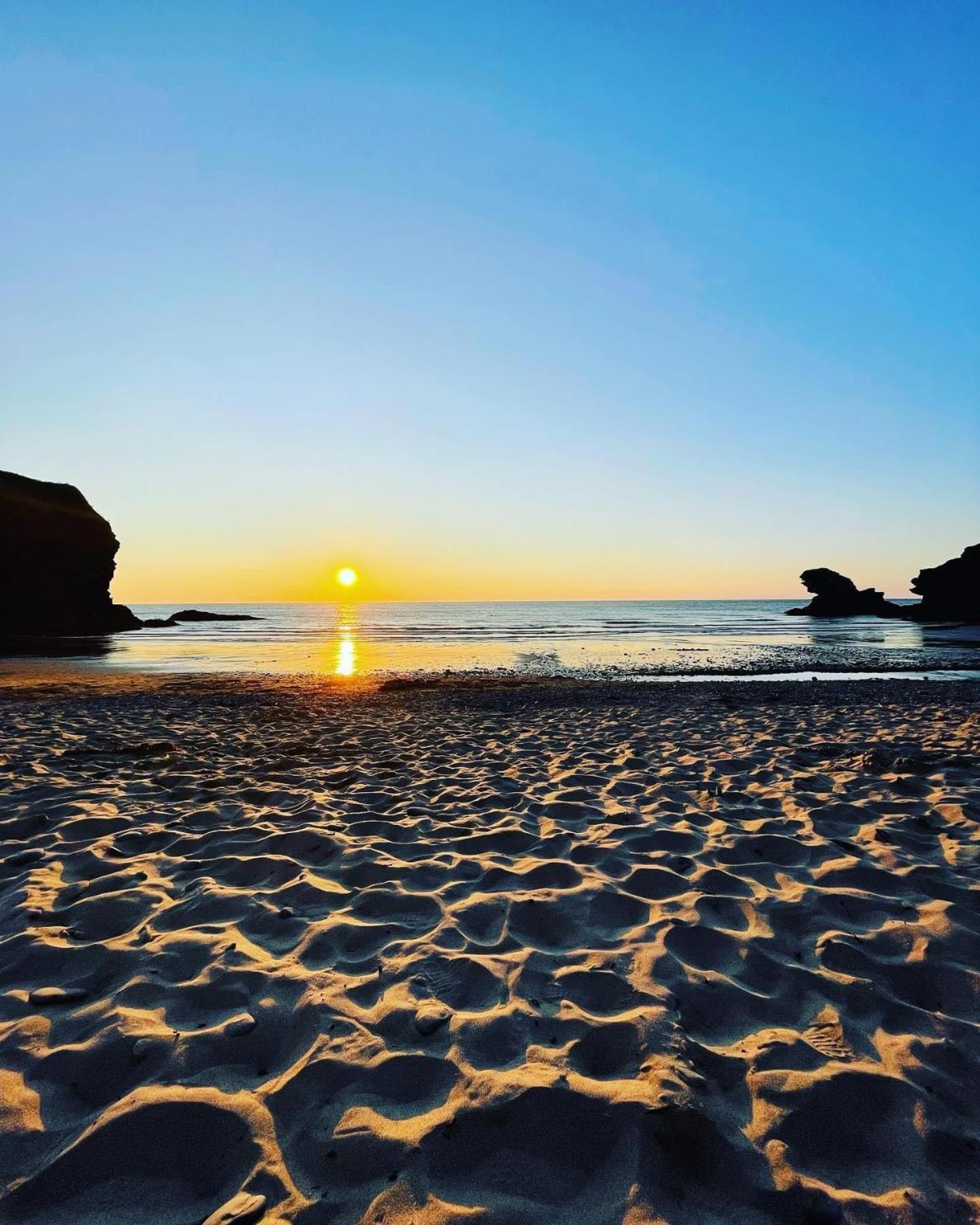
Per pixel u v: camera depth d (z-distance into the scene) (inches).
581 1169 70.6
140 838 176.6
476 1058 87.1
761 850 166.4
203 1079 83.7
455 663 1007.0
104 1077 84.3
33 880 145.5
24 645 1416.1
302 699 557.0
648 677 815.7
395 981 106.1
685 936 121.4
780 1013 99.2
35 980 107.6
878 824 183.0
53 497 2338.8
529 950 117.1
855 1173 71.1
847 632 1871.3
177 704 523.2
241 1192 67.7
